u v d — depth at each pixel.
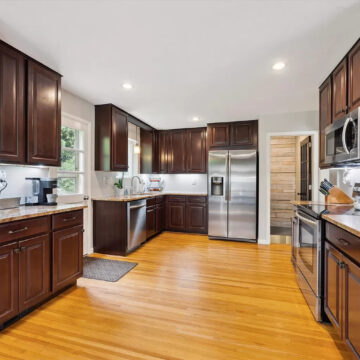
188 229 4.98
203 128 5.10
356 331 1.38
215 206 4.48
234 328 1.85
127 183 4.66
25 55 2.18
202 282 2.66
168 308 2.13
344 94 2.20
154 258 3.44
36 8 1.60
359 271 1.35
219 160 4.47
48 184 2.54
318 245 1.94
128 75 2.62
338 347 1.65
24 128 2.17
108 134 3.59
